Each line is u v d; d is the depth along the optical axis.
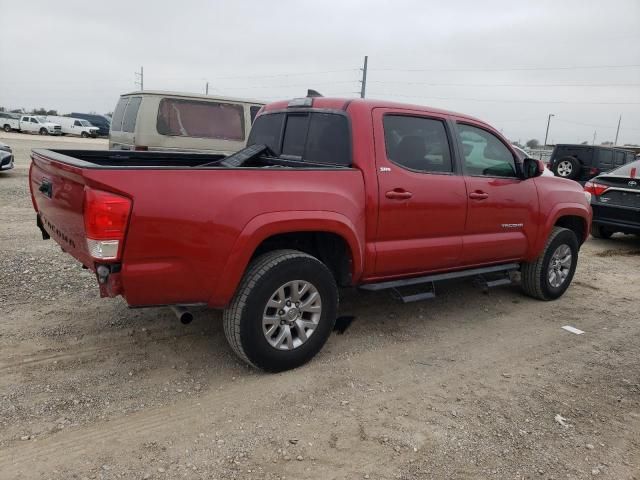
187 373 3.77
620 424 3.40
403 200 4.25
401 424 3.27
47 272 5.71
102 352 4.00
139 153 4.92
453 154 4.70
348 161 4.10
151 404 3.35
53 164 3.46
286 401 3.47
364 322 4.95
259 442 3.02
